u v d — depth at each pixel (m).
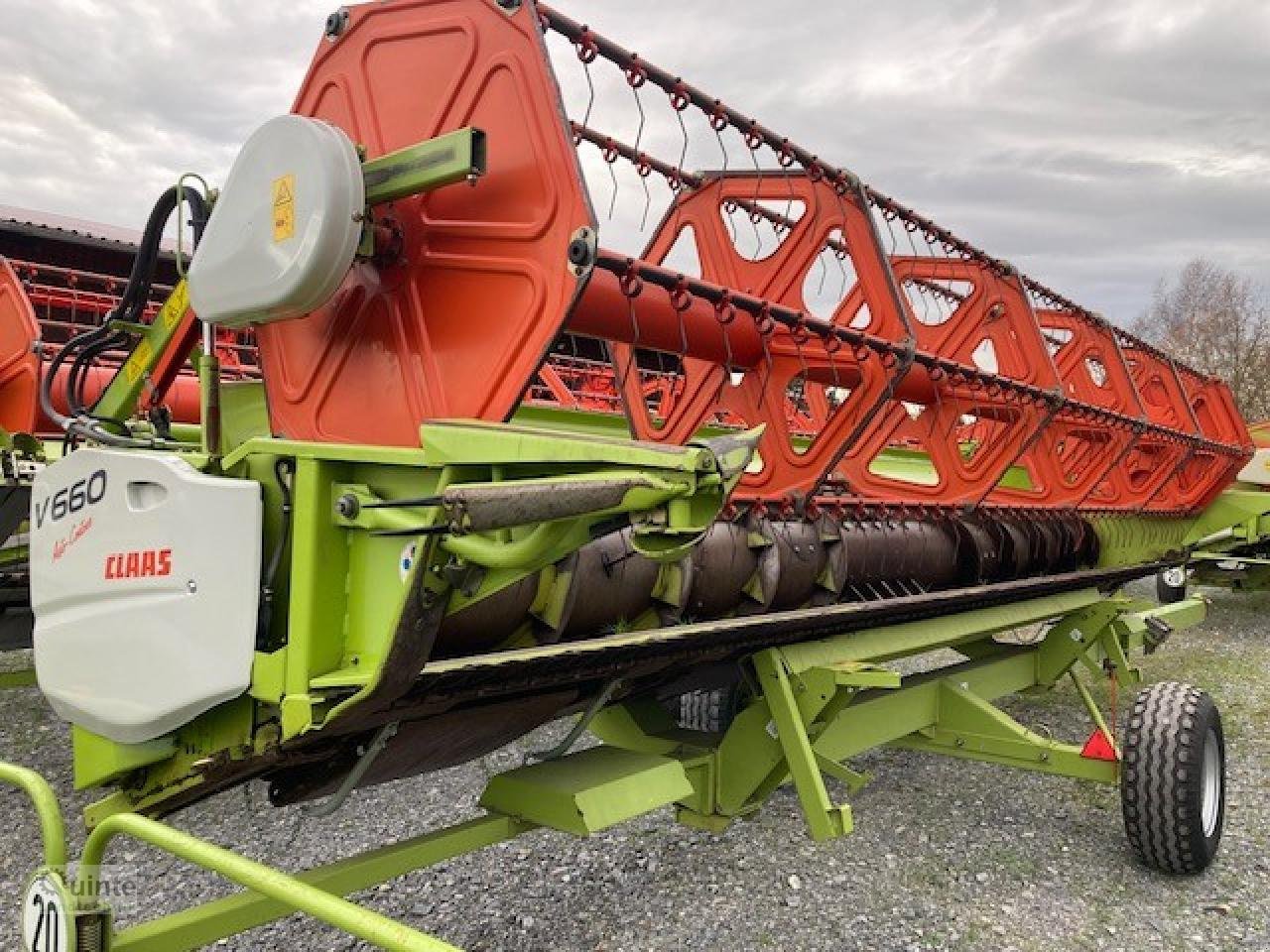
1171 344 39.72
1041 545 5.09
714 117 3.35
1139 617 5.51
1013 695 6.99
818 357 3.74
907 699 4.26
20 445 4.77
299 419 2.63
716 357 3.42
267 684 2.13
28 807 4.23
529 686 2.49
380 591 2.11
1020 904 3.66
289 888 1.48
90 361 3.28
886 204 4.16
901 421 4.68
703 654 3.05
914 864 3.99
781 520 3.40
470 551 1.91
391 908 3.43
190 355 3.14
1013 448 4.62
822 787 3.13
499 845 3.98
